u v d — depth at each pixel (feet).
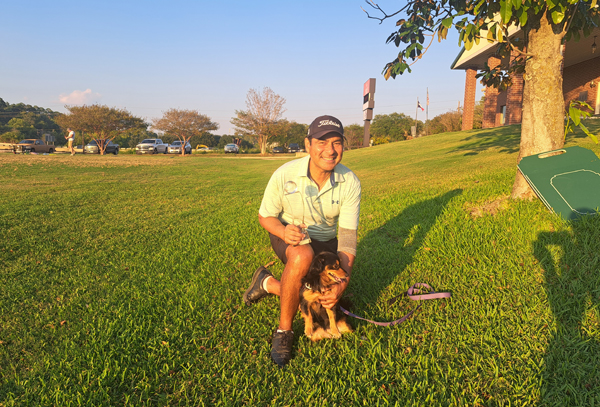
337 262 8.16
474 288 10.68
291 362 8.36
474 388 7.14
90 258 16.47
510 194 17.61
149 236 20.48
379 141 163.32
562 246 11.41
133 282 13.62
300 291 8.37
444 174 32.35
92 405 7.18
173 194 37.14
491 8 13.65
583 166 13.65
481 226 14.60
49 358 8.82
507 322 8.95
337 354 8.62
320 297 8.14
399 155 61.31
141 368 8.34
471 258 12.55
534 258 11.53
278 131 163.22
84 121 130.52
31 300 12.23
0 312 11.34
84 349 9.10
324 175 9.04
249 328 9.86
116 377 8.09
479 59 83.61
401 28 16.61
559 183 13.56
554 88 14.87
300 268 8.14
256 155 155.53
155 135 262.06
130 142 261.24
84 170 57.41
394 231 17.04
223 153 168.25
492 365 7.64
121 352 8.95
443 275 12.00
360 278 12.48
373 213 21.43
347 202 9.37
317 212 9.43
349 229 9.37
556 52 14.70
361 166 55.88
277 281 10.48
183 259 16.03
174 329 9.99
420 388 7.20
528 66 15.23
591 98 74.90
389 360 8.05
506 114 85.40
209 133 264.72
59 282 13.84
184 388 7.66
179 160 84.84
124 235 20.61
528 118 15.47
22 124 306.14
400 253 14.15
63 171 54.70
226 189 41.75
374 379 7.66
